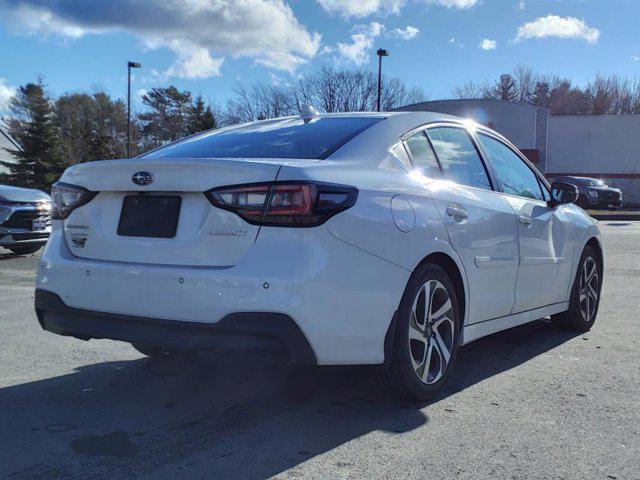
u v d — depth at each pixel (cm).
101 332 332
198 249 312
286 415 352
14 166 3834
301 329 296
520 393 390
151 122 6500
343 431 328
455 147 433
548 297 502
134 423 341
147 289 315
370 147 363
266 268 296
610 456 299
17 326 568
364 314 320
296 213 299
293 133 393
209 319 299
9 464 289
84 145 4712
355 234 316
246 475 278
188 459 295
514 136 3947
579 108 7231
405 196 353
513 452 302
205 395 386
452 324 386
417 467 286
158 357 465
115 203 344
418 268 356
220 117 4844
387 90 4291
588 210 3034
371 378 416
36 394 388
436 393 378
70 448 308
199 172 315
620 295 751
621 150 3972
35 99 3819
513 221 445
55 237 366
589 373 434
